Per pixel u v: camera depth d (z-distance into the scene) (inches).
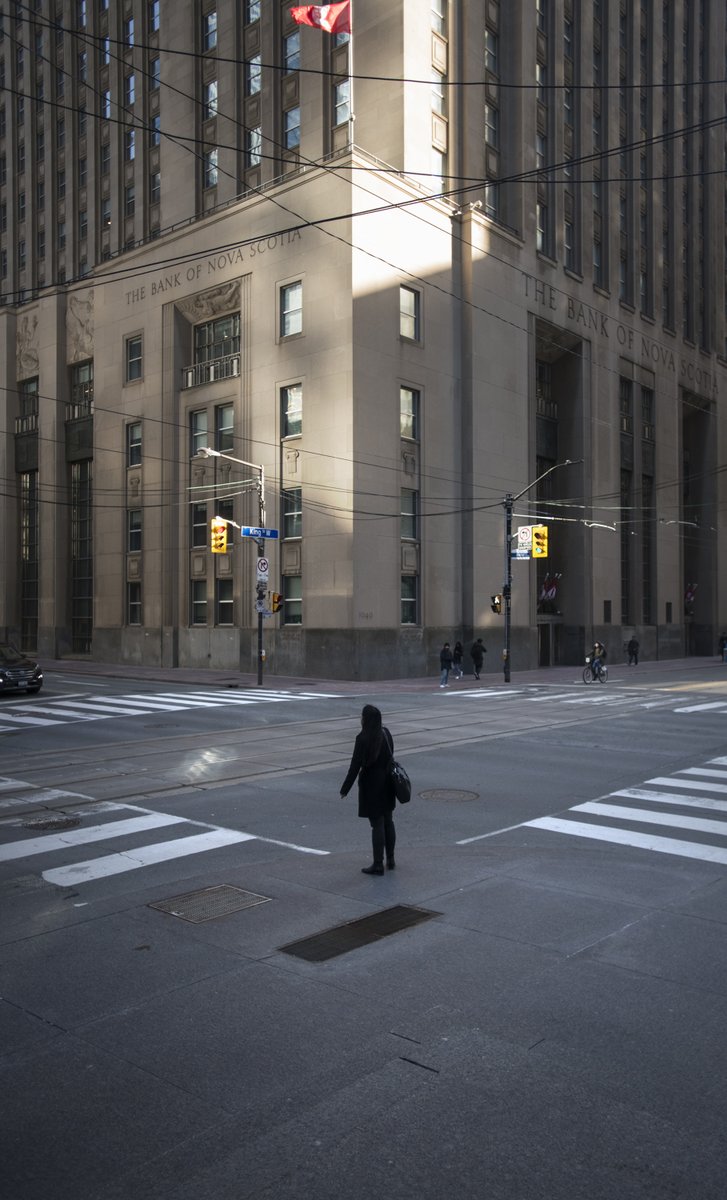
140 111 1883.6
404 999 232.1
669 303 2365.9
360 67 1525.6
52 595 2057.1
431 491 1557.6
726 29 2657.5
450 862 365.7
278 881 339.3
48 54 2155.5
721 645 2330.2
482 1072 194.1
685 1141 168.6
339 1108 180.1
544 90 1867.6
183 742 732.7
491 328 1668.3
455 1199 151.8
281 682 1405.0
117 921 295.4
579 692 1245.7
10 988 242.1
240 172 1654.8
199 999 233.3
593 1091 186.2
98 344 1935.3
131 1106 182.1
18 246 2274.9
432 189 1550.2
